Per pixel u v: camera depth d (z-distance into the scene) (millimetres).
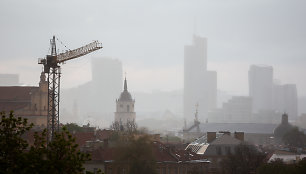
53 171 158500
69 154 162625
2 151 164250
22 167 157750
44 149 163750
